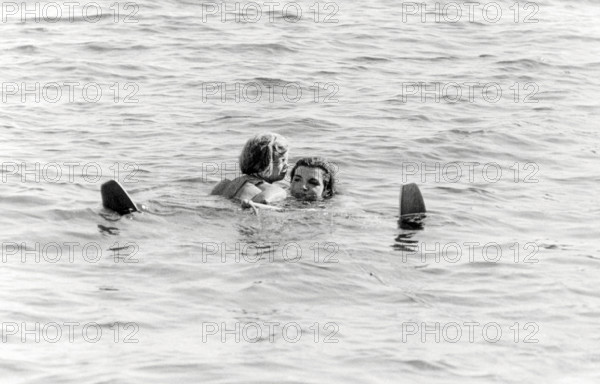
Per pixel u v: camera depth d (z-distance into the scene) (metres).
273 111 43.06
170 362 18.97
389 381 18.45
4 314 21.09
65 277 23.36
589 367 19.44
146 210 27.88
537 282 23.95
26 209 28.08
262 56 54.00
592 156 37.78
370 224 27.53
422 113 43.34
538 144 39.22
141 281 23.23
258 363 18.98
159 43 56.31
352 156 36.34
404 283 23.59
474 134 40.03
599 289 23.67
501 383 18.56
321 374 18.61
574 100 47.06
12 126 39.72
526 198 31.83
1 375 18.36
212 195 29.27
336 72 51.03
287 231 26.56
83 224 26.92
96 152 36.19
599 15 69.69
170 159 35.44
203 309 21.72
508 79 50.94
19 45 55.25
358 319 21.39
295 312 21.67
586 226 28.92
